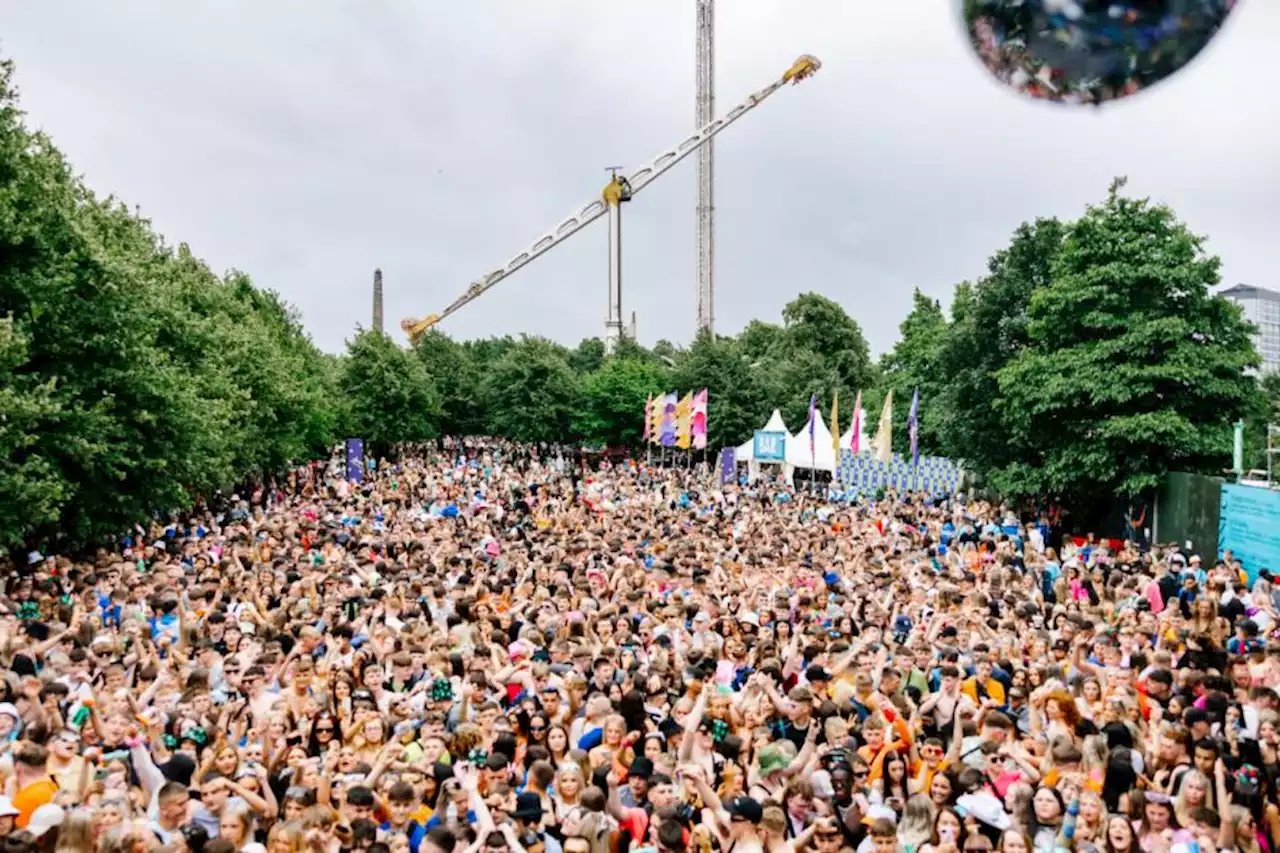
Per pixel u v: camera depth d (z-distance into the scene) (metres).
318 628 12.59
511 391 81.75
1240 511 23.30
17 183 20.08
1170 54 4.34
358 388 69.94
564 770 7.24
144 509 24.11
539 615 13.57
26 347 18.91
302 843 6.70
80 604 14.00
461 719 9.08
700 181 102.94
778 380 78.69
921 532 26.52
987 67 4.51
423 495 37.94
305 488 46.53
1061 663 11.41
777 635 12.60
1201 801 7.29
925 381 52.53
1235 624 13.69
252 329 43.91
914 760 8.35
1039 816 7.12
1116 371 28.61
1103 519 32.06
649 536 23.00
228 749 7.75
